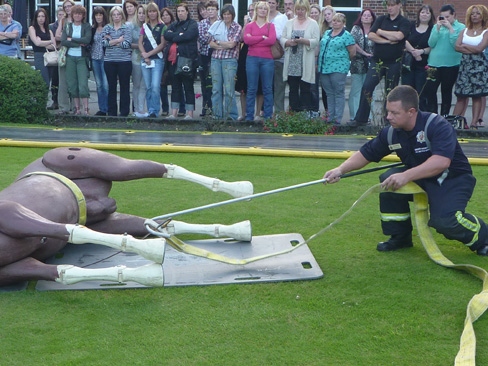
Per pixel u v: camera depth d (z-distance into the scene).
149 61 13.23
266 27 12.47
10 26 14.59
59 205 5.36
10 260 5.01
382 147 5.78
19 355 4.20
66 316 4.70
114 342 4.36
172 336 4.44
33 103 13.32
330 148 10.38
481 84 12.23
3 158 9.52
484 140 11.41
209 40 12.70
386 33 12.01
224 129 12.84
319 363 4.12
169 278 5.33
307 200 7.54
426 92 12.60
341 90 12.59
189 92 13.31
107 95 13.95
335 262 5.69
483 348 4.27
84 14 13.61
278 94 13.09
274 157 9.84
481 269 5.19
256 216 6.97
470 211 7.07
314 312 4.77
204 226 6.14
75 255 5.81
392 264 5.62
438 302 4.88
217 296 5.03
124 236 4.93
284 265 5.59
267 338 4.42
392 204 5.89
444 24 12.18
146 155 9.85
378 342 4.36
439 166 5.43
